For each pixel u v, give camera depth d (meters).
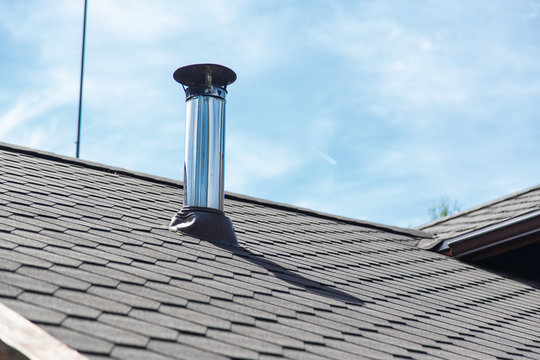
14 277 3.96
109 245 5.25
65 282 4.12
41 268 4.25
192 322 4.09
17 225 5.09
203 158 6.78
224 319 4.32
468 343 5.55
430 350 5.05
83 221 5.76
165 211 7.17
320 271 6.56
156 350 3.50
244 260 6.07
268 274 5.84
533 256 9.27
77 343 3.29
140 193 7.78
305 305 5.22
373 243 9.11
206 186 6.68
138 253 5.27
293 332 4.49
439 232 10.52
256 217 8.47
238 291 5.04
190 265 5.37
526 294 8.24
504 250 9.12
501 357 5.38
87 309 3.78
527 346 5.95
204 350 3.69
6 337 3.18
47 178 7.09
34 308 3.57
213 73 7.09
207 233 6.41
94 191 7.12
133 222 6.24
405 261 8.45
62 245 4.89
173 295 4.49
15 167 7.20
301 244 7.62
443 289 7.42
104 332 3.53
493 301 7.46
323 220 9.83
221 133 6.97
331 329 4.82
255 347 3.97
